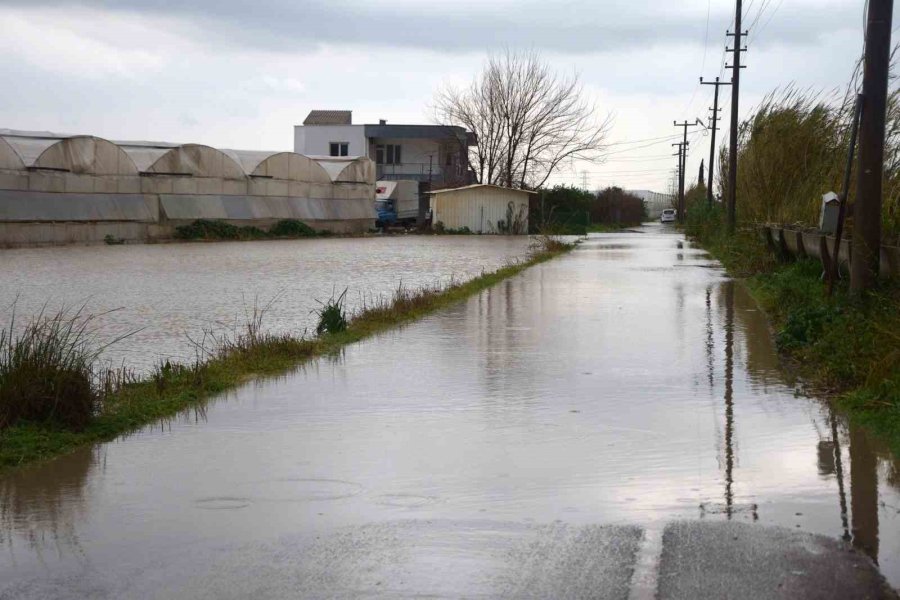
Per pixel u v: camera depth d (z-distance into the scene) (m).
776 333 13.58
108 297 20.05
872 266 12.36
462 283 22.31
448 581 4.86
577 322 15.13
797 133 25.66
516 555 5.20
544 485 6.48
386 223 67.00
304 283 23.75
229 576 4.97
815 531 5.49
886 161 15.32
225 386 9.96
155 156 49.44
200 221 50.84
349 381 10.29
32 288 22.09
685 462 7.00
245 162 55.41
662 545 5.29
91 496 6.36
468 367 11.10
